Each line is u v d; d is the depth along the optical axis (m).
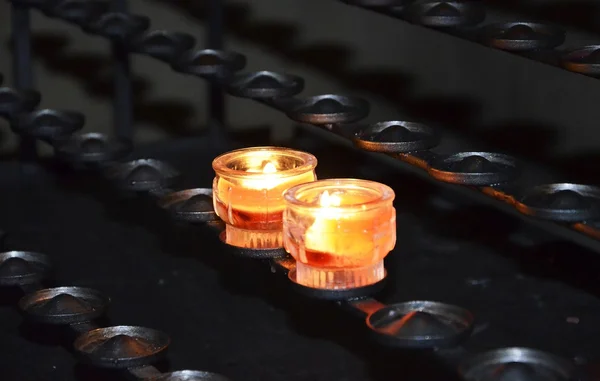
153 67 2.31
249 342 1.84
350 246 1.52
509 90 2.02
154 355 1.62
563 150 1.98
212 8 2.20
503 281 1.93
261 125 2.29
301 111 1.75
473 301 1.89
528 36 1.67
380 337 1.50
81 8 2.03
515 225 2.06
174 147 2.29
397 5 1.76
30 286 1.75
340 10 2.17
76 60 2.30
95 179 2.28
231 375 1.78
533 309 1.87
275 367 1.80
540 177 2.01
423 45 2.10
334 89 2.20
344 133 1.72
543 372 1.50
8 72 2.29
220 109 2.29
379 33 2.14
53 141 1.86
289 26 2.23
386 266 1.97
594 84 1.93
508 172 1.62
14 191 2.23
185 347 1.83
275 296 1.94
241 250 1.59
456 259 1.99
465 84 2.07
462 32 1.71
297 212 1.52
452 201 2.13
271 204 1.58
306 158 1.61
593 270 1.96
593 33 1.92
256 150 1.63
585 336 1.81
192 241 2.07
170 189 1.79
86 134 1.87
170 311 1.90
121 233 2.10
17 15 2.18
